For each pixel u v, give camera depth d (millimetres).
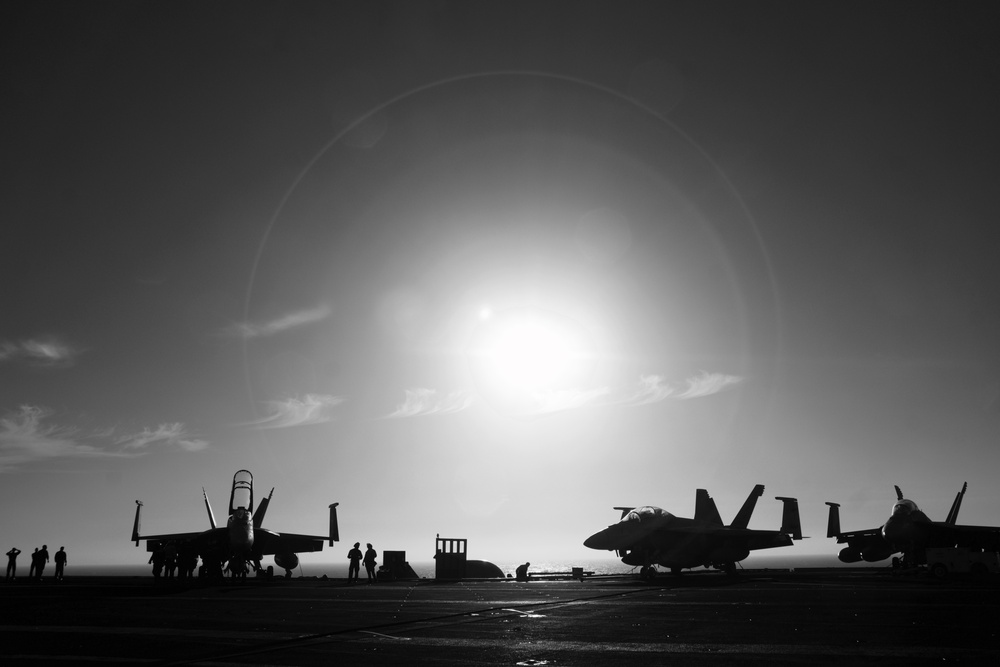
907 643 12438
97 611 19734
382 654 12148
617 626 15523
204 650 12719
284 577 44656
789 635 13648
